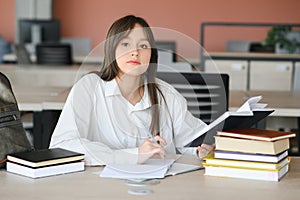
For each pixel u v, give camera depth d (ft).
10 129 6.27
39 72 18.25
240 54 17.60
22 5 28.19
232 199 5.26
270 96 12.94
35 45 24.13
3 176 5.89
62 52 23.04
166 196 5.31
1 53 25.49
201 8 29.35
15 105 6.44
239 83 17.57
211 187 5.61
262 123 11.07
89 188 5.51
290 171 6.31
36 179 5.79
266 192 5.48
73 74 18.47
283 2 29.12
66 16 29.55
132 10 29.43
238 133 5.99
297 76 15.56
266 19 29.27
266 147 5.86
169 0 29.40
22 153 6.15
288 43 19.04
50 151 6.23
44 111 11.00
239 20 29.30
